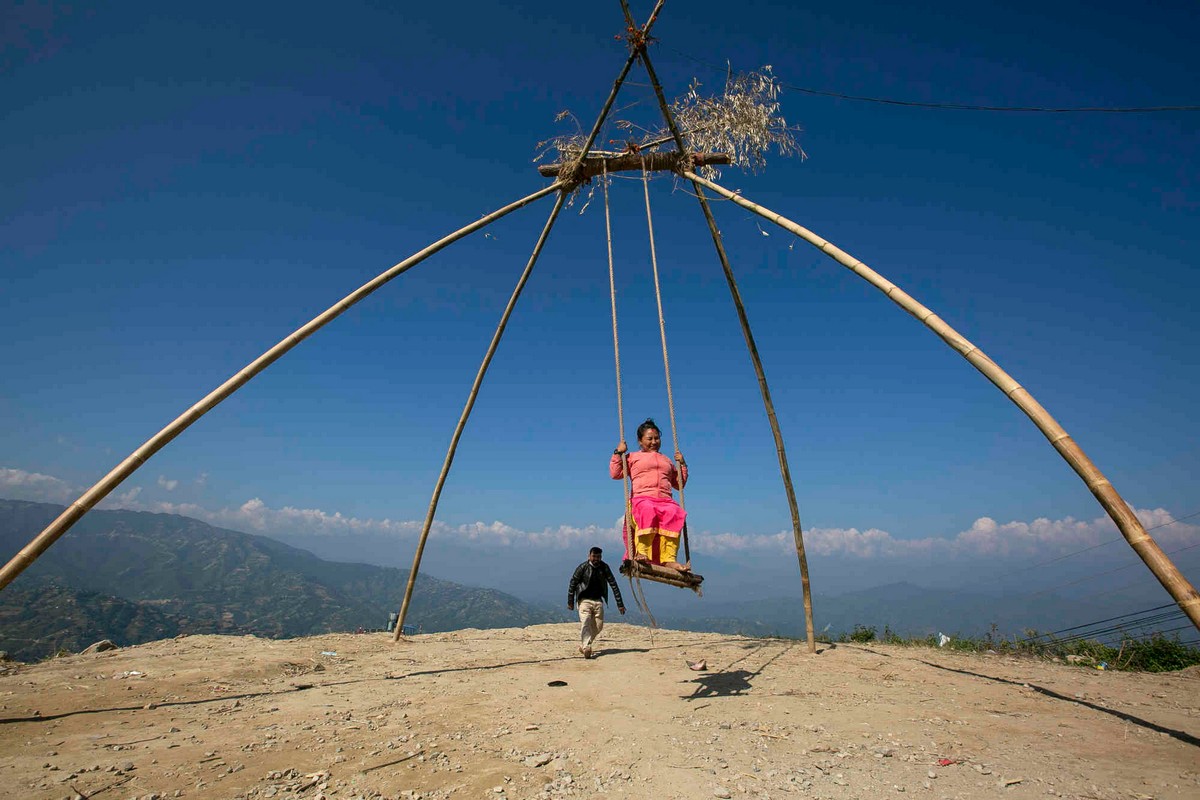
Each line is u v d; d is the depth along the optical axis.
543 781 4.35
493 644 11.24
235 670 8.00
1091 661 10.64
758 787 4.24
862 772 4.52
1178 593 4.35
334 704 6.57
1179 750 5.04
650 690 7.40
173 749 4.93
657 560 6.78
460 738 5.38
